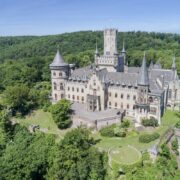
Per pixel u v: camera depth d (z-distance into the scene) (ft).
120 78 405.18
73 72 452.76
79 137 285.64
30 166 266.77
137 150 296.30
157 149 290.76
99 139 332.60
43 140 313.12
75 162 272.51
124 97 395.75
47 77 640.58
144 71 363.76
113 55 478.18
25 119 412.57
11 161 268.00
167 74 428.97
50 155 279.69
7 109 424.46
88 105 398.83
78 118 371.97
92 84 406.41
